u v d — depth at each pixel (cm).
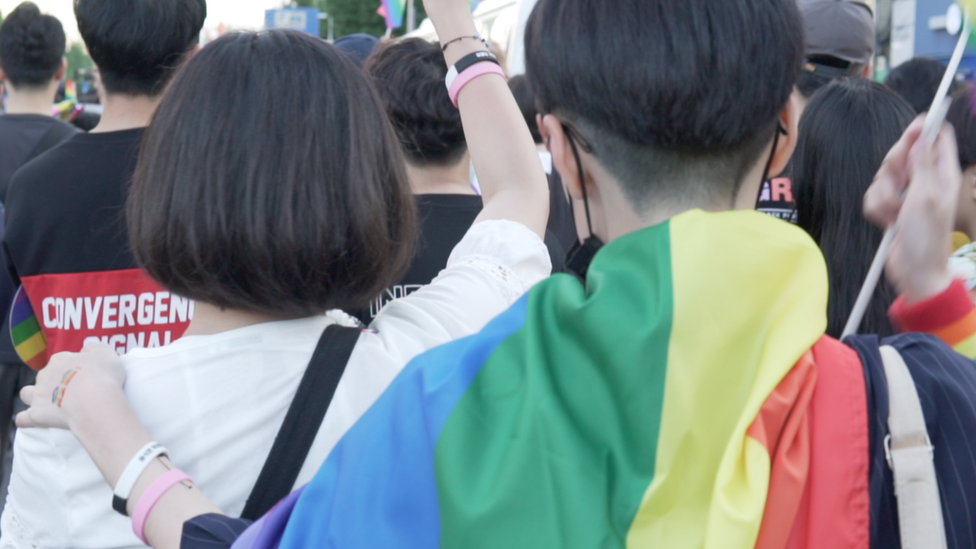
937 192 98
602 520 75
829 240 173
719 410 77
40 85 346
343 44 308
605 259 83
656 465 75
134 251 115
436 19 149
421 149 213
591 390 77
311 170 110
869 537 78
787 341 78
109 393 108
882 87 183
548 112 95
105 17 202
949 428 82
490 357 82
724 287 78
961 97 215
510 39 644
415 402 82
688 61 85
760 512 73
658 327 76
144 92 208
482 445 79
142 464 102
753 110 87
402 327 120
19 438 117
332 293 115
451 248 207
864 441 79
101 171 198
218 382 111
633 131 88
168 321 198
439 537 77
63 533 112
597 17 88
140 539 102
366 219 114
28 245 201
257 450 110
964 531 80
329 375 112
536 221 138
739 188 92
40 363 216
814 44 287
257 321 117
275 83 112
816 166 176
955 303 100
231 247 108
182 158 110
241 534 91
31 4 347
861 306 102
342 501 81
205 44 117
